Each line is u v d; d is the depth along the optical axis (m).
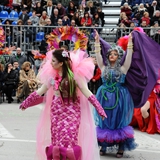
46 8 21.97
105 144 8.45
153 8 22.00
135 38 8.66
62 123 6.43
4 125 11.40
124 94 8.48
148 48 8.71
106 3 25.33
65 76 6.55
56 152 6.30
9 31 19.69
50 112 6.68
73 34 7.86
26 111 13.91
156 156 8.68
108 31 19.86
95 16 21.44
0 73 15.92
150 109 11.16
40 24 20.56
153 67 8.59
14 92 17.64
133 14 21.92
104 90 8.55
